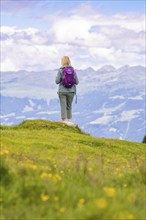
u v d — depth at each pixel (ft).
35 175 38.19
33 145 70.28
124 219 28.63
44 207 31.48
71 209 30.91
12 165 41.16
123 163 70.03
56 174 40.55
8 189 34.30
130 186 41.75
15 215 30.14
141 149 92.79
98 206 29.25
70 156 66.80
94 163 56.29
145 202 35.09
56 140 80.38
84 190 35.01
